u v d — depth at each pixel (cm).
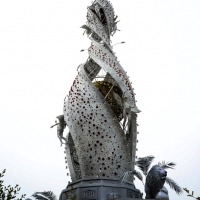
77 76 2727
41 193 2350
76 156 2650
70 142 2672
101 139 2416
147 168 2117
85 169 2380
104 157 2373
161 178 2020
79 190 2250
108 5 2948
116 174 2347
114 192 2212
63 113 2667
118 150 2406
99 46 2731
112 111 2495
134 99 2570
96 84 2702
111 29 2952
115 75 2530
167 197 2023
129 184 2367
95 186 2231
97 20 2877
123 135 2466
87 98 2542
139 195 2386
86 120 2478
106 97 2614
